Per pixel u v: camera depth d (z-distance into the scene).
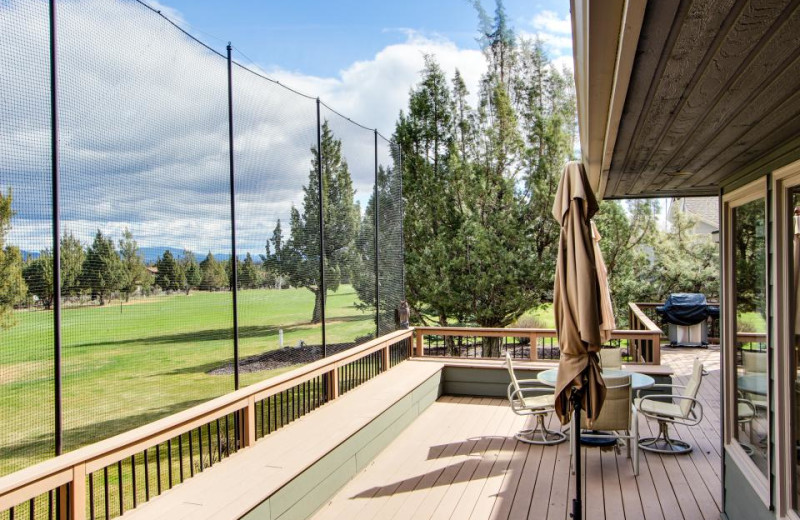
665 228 16.33
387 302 9.61
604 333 5.54
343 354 7.14
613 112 2.31
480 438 6.90
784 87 2.05
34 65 3.79
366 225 8.84
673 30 1.53
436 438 6.92
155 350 5.23
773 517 3.29
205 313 5.73
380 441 6.39
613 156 3.45
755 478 3.67
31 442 3.66
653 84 2.01
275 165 6.55
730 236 4.38
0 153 3.60
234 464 4.66
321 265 7.38
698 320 13.05
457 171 14.02
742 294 4.15
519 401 6.64
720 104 2.27
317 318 7.40
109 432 4.82
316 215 7.39
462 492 5.25
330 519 4.71
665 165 3.76
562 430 7.13
